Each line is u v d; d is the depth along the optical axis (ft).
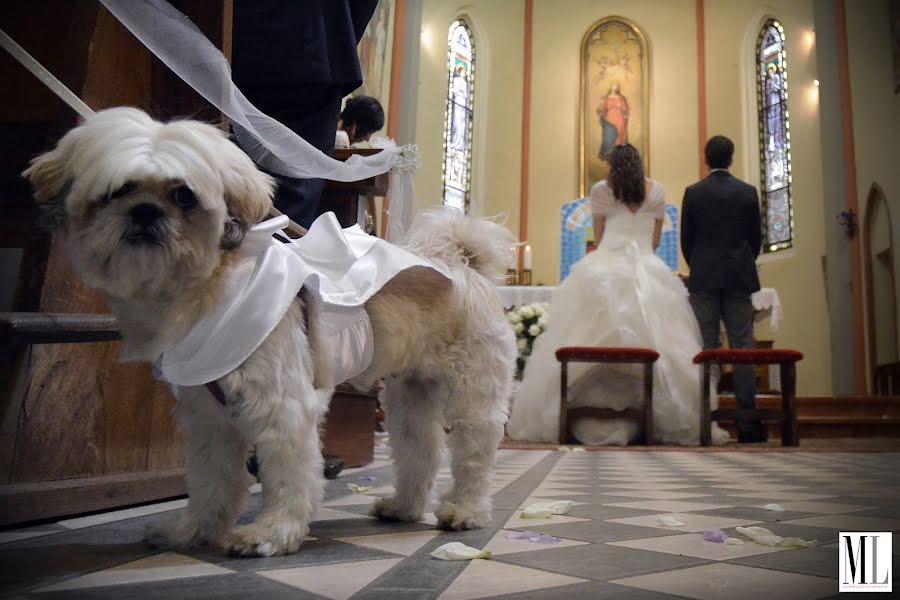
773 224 45.73
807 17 44.42
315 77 11.21
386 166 11.62
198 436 6.25
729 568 5.52
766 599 4.63
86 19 7.93
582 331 22.59
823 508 8.80
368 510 8.45
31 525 7.14
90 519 7.53
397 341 7.02
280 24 11.16
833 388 37.73
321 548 6.23
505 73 51.90
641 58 51.90
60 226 5.49
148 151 5.16
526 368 23.66
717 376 22.88
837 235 38.34
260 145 9.45
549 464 15.42
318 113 11.56
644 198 23.20
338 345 6.55
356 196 14.10
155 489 8.52
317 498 6.12
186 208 5.35
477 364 7.63
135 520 7.52
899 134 34.19
